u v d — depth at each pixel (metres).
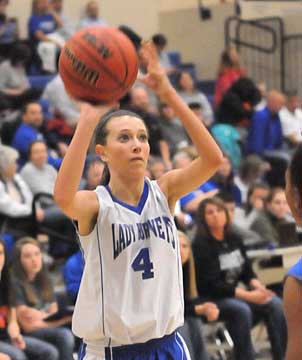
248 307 9.96
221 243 10.20
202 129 5.34
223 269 10.12
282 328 10.29
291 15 21.00
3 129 13.89
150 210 5.36
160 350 5.40
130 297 5.28
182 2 21.47
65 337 9.15
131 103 14.46
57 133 14.76
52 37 17.67
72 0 20.08
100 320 5.28
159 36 18.30
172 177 5.47
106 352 5.36
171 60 20.19
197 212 10.25
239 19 20.70
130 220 5.30
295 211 4.36
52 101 15.21
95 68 5.04
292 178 4.33
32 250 9.51
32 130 13.41
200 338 9.59
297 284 4.33
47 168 12.34
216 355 10.67
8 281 9.07
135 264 5.28
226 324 10.05
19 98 15.23
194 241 10.16
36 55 17.52
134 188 5.35
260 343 11.51
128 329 5.27
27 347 9.01
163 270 5.35
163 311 5.34
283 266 11.42
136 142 5.30
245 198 13.47
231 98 16.58
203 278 10.03
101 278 5.28
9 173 11.55
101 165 9.75
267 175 15.09
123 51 5.09
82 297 5.36
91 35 5.10
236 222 11.79
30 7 19.44
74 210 5.13
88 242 5.32
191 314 9.66
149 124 14.09
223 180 12.88
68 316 9.27
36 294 9.55
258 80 21.03
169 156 14.52
